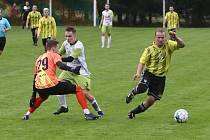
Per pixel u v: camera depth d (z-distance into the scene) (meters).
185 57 49.62
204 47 59.22
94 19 104.25
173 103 27.75
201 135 20.67
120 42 66.44
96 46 61.53
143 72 23.28
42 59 23.12
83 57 24.36
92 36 75.69
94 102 24.33
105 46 61.62
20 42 66.75
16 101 28.78
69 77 24.38
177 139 20.09
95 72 40.12
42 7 109.25
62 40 68.12
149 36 75.25
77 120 23.78
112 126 22.42
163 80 23.25
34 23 62.50
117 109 26.47
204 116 24.28
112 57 50.09
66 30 24.23
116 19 123.00
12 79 36.84
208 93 30.81
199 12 121.81
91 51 55.88
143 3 121.31
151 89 23.39
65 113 25.44
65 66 22.61
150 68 23.06
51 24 54.12
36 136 20.78
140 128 21.95
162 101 28.31
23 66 43.94
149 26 121.69
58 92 23.11
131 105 27.50
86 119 23.73
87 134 21.02
